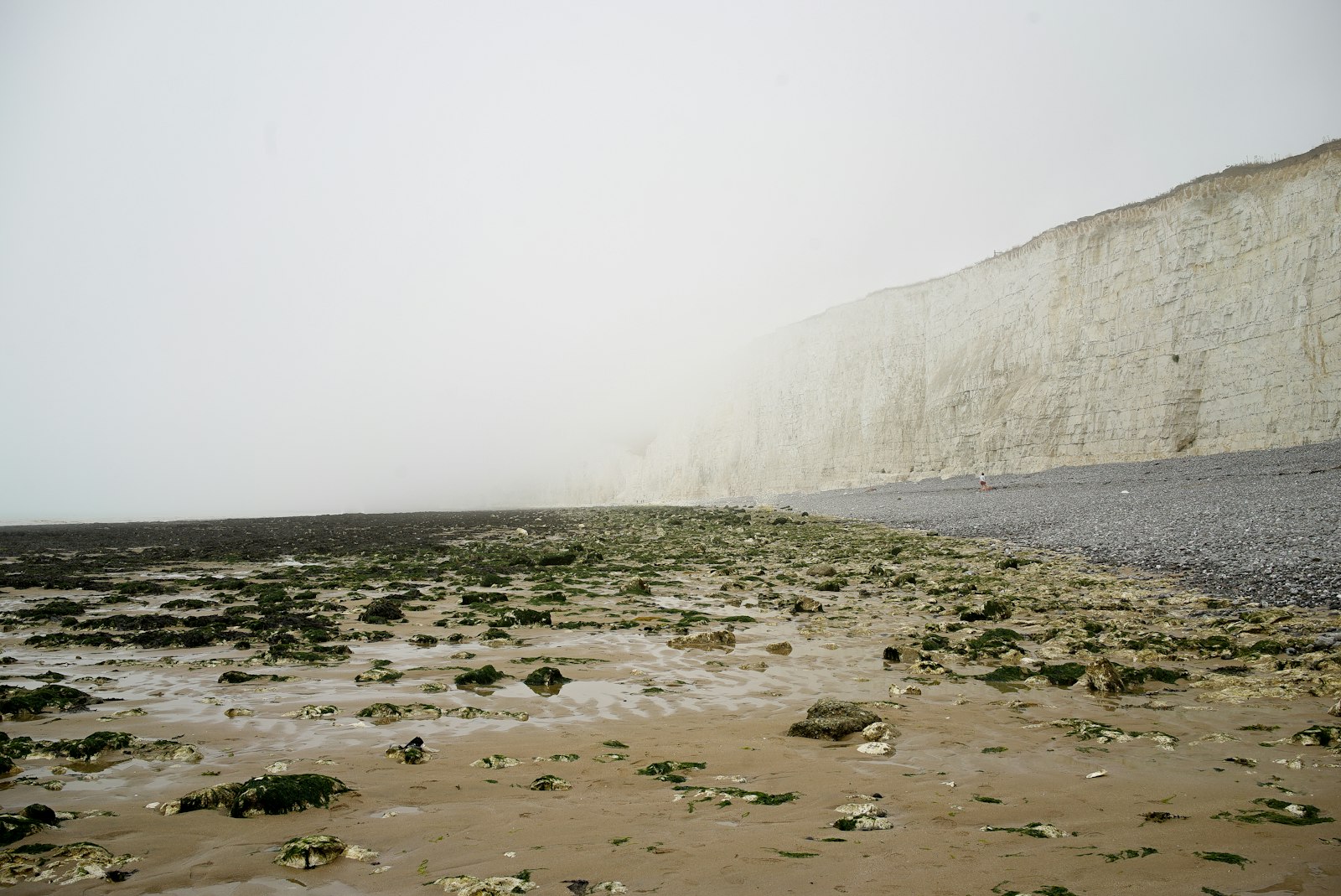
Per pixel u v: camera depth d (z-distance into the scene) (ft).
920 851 14.66
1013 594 53.11
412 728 24.82
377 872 13.91
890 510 143.33
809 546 95.40
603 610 51.75
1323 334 124.88
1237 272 143.13
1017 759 21.15
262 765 20.66
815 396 265.34
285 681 31.83
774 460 271.69
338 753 21.94
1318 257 128.77
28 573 82.48
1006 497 135.74
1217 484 103.65
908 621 46.44
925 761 21.16
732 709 27.48
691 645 39.63
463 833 15.88
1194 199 155.94
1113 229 174.09
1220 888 12.66
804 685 31.17
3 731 24.06
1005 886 12.96
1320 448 115.75
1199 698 27.91
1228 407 138.92
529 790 18.84
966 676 32.40
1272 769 19.76
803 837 15.49
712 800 17.94
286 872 13.92
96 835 15.58
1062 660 34.42
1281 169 142.82
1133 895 12.48
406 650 38.81
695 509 210.59
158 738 23.30
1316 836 14.96
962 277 228.02
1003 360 194.59
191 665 35.27
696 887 13.12
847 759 21.50
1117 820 16.26
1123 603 48.14
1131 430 153.38
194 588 67.36
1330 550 56.13
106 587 69.72
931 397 218.79
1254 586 49.47
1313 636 36.17
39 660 36.83
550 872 13.84
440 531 156.66
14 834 15.16
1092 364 166.20
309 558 99.45
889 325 249.34
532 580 69.67
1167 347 151.74
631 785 19.21
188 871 13.89
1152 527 79.05
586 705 28.09
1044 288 188.65
